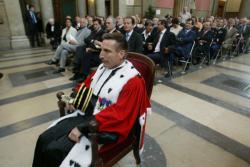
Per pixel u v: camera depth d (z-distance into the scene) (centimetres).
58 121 144
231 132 221
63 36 475
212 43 520
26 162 175
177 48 429
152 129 224
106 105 129
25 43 734
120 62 133
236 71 456
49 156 122
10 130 220
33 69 447
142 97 126
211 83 375
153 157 181
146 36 475
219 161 178
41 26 786
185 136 213
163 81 379
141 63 151
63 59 423
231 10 1734
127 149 139
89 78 152
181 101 296
